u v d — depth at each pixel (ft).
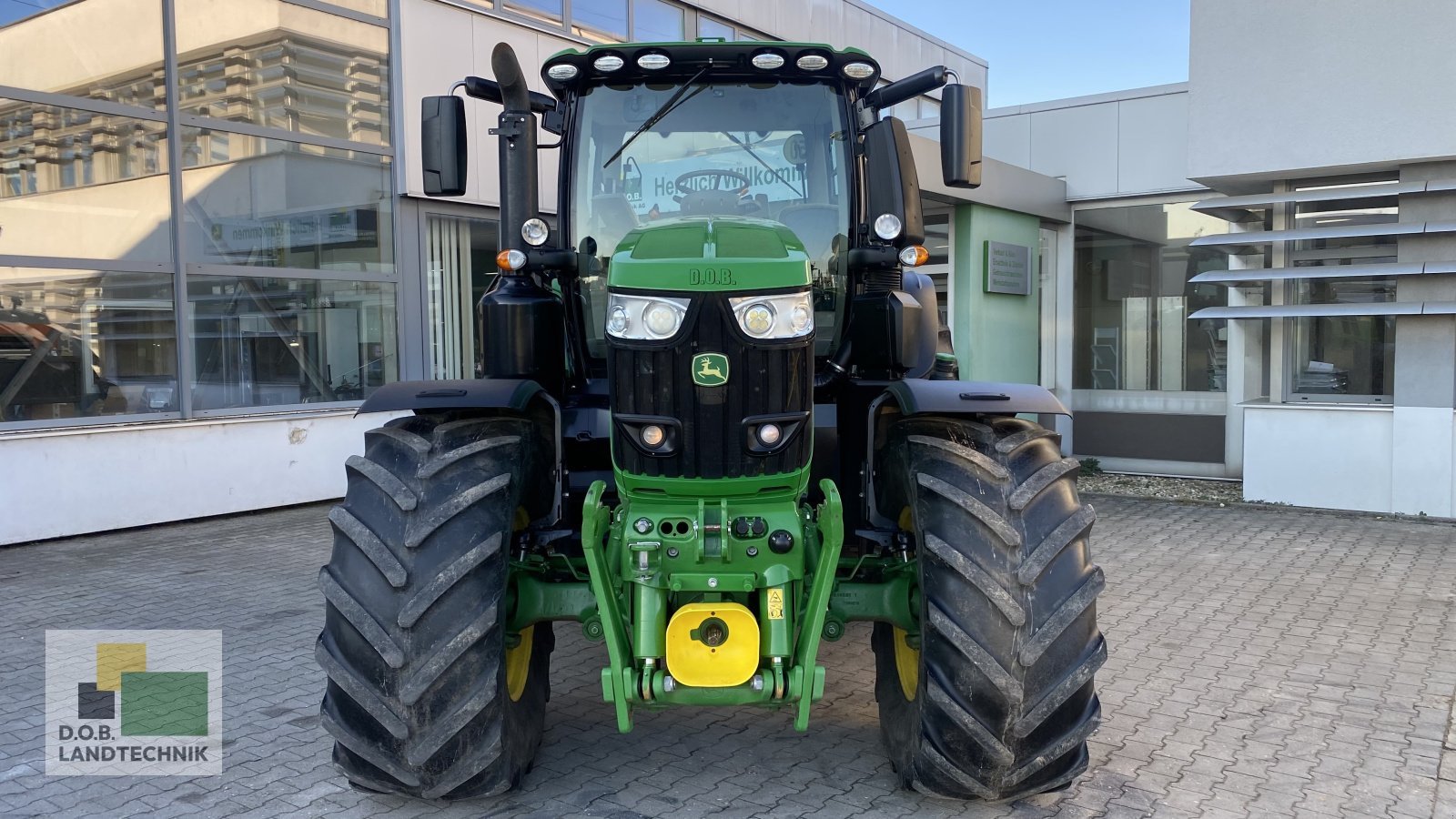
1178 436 33.88
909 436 10.85
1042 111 35.70
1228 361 31.76
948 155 11.25
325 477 30.40
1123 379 34.96
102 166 25.93
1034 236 34.86
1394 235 25.93
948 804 11.05
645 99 12.25
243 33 28.55
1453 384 26.11
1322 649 16.39
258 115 28.94
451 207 33.53
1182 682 14.88
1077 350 35.78
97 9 25.81
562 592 10.95
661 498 9.79
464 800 11.19
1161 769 11.96
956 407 10.48
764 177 12.25
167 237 27.14
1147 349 34.50
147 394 26.76
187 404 27.40
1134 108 33.94
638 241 10.02
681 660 9.61
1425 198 26.04
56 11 25.07
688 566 9.73
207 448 27.53
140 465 26.17
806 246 12.26
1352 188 26.50
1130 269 34.78
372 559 9.72
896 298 12.00
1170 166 33.32
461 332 34.45
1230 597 19.56
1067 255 35.86
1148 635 17.17
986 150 36.99
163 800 11.25
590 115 12.29
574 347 12.50
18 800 11.27
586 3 37.50
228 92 28.27
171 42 27.02
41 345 24.84
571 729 13.34
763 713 13.83
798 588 9.96
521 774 11.03
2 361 24.18
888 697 11.82
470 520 9.91
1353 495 27.68
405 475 10.14
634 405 9.55
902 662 11.74
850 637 17.20
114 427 25.67
